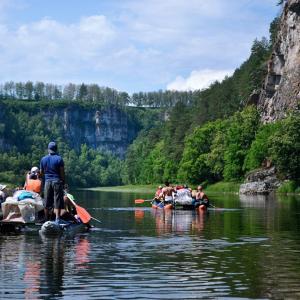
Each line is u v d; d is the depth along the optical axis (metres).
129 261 11.84
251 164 106.88
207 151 137.12
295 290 9.02
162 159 177.62
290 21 119.56
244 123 121.44
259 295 8.68
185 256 12.69
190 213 31.27
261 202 50.25
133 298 8.48
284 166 89.06
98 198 66.38
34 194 18.55
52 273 10.33
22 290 8.90
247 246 14.70
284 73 119.06
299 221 24.50
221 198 63.81
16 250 13.36
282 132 91.12
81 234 17.58
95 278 9.93
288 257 12.59
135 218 26.44
